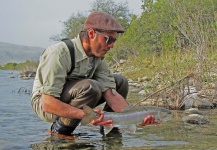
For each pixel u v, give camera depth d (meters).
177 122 4.24
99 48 3.43
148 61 11.88
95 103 3.48
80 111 3.29
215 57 6.19
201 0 10.48
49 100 3.32
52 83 3.34
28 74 23.09
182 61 5.98
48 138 3.55
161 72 6.49
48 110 3.33
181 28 7.14
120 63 20.84
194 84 6.07
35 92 3.59
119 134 3.70
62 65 3.38
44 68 3.40
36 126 4.14
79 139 3.51
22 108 5.61
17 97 7.57
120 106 3.69
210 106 5.47
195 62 6.10
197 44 6.49
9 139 3.53
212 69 6.12
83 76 3.57
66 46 3.44
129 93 7.92
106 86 3.75
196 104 5.46
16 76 23.45
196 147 3.21
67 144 3.35
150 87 6.69
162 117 3.21
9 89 10.14
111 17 3.43
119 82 3.98
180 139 3.48
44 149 3.21
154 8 17.72
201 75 6.05
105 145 3.32
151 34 18.98
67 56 3.42
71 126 3.58
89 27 3.41
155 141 3.42
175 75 5.62
